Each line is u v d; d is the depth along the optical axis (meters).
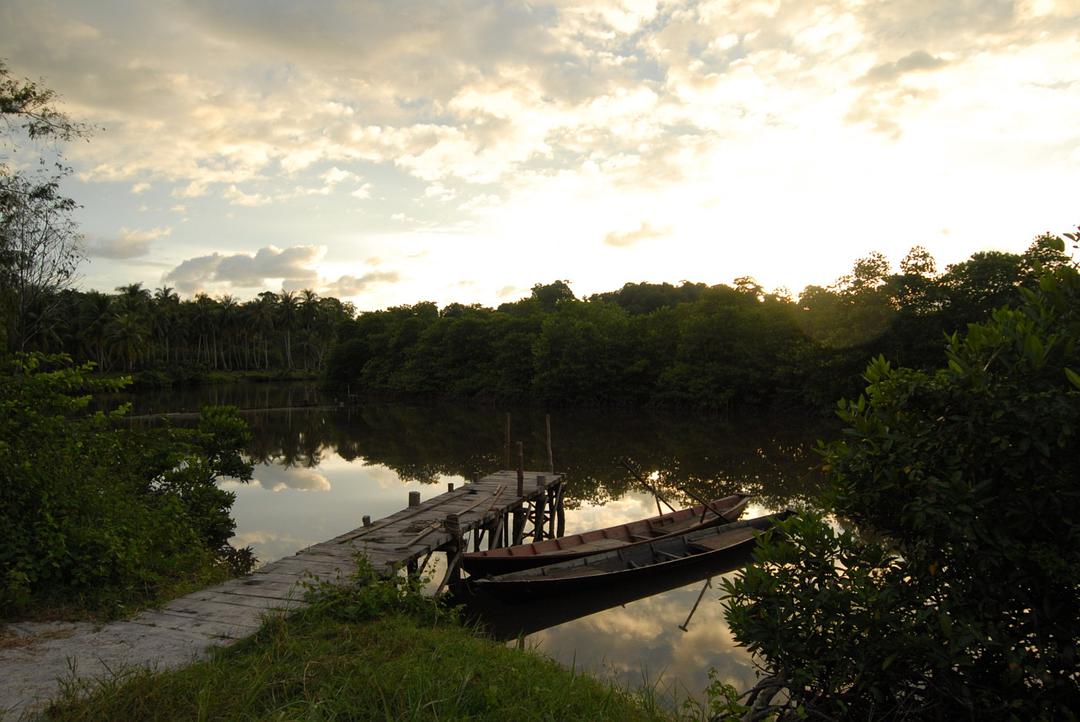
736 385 42.22
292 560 9.03
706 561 12.21
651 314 50.97
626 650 8.51
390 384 63.97
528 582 9.70
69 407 8.87
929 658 4.04
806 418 39.47
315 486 20.86
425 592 10.54
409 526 11.22
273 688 4.64
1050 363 3.92
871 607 4.31
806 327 38.00
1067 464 3.79
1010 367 3.96
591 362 49.62
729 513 14.77
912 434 4.36
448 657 5.45
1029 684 4.14
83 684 4.73
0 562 6.59
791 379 40.28
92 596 6.84
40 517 7.20
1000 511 4.00
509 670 5.30
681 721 5.34
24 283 14.48
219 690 4.55
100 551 7.24
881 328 32.94
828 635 4.52
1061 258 4.12
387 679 4.75
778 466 23.47
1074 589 3.90
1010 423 3.82
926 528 4.16
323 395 65.62
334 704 4.30
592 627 9.43
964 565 4.22
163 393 64.00
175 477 13.62
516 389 54.16
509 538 16.88
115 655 5.47
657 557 11.97
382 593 6.83
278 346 95.75
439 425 39.62
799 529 4.84
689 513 15.05
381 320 75.38
